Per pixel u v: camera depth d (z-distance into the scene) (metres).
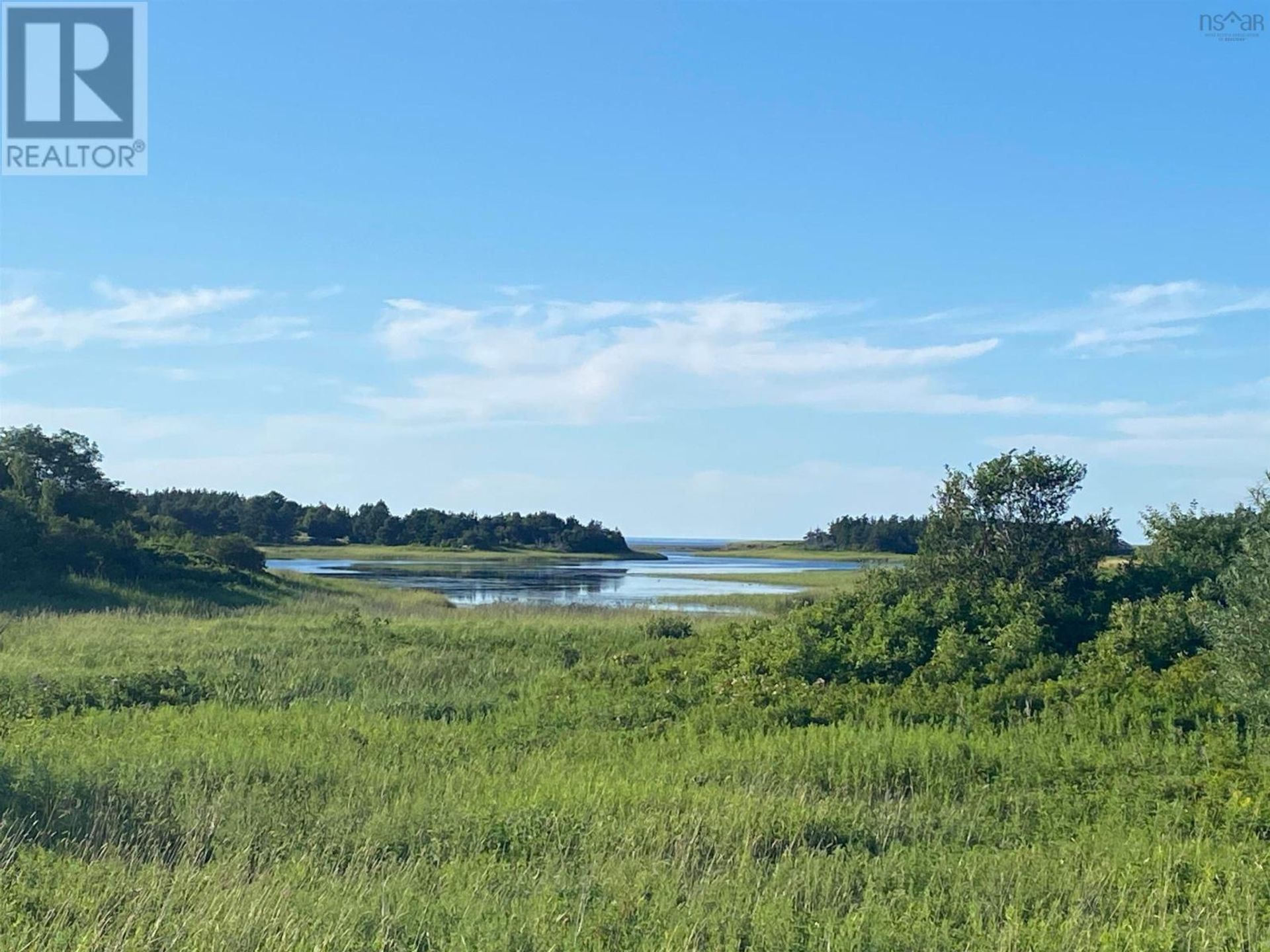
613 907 7.21
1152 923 7.22
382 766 11.49
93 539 38.03
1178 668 14.38
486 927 6.77
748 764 11.45
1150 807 10.12
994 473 20.33
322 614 32.69
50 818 9.09
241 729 13.59
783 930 6.88
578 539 161.75
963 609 17.84
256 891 7.30
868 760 11.40
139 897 7.23
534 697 16.66
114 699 15.74
